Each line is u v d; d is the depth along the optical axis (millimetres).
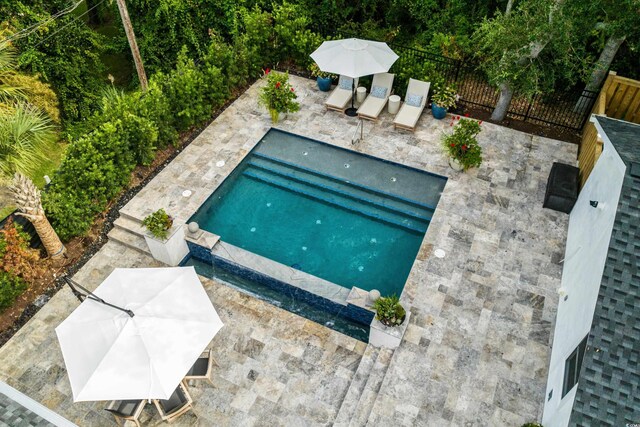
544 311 9781
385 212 12289
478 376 8820
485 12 16672
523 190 12242
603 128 8578
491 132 13961
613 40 12586
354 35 16531
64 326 7570
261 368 9188
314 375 9094
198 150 13711
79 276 10820
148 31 16281
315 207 12477
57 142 14922
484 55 14984
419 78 14680
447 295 10078
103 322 7457
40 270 10570
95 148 11812
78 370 7133
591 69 12344
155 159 13422
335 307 10164
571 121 14039
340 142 13906
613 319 6277
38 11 13891
